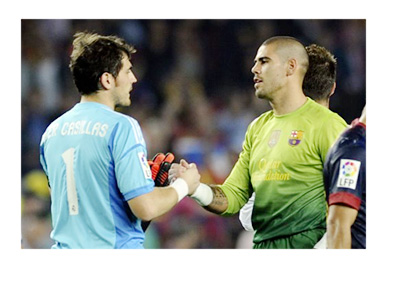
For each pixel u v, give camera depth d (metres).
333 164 18.06
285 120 19.09
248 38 44.44
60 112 42.00
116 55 17.44
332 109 42.06
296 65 19.03
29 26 42.84
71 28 43.53
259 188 19.11
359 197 17.84
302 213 18.61
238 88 43.81
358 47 43.25
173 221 35.69
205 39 44.44
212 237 35.72
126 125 16.83
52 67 42.62
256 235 19.58
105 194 16.86
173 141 41.50
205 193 18.95
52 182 17.66
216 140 41.66
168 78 43.84
